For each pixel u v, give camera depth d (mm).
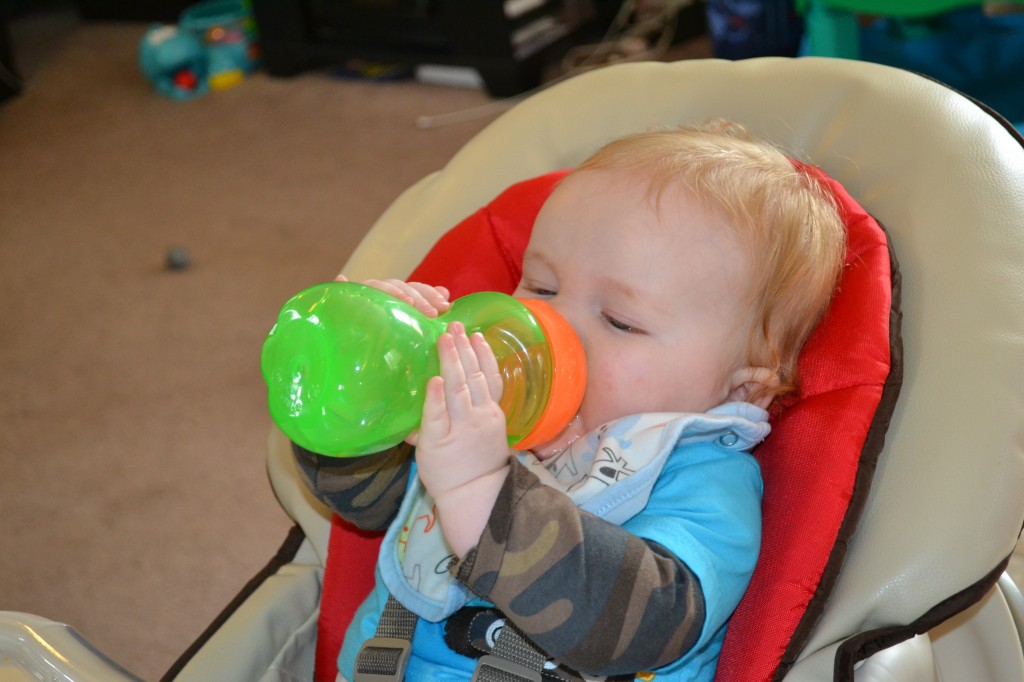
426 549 800
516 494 650
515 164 978
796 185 805
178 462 1728
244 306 2078
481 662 750
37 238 2398
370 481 815
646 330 774
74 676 696
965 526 660
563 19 2848
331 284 638
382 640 786
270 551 1547
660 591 661
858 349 749
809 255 783
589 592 641
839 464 722
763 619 708
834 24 1594
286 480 935
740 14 2244
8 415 1865
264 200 2426
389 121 2721
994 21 1760
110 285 2193
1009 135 799
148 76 3062
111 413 1846
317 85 3010
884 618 672
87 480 1707
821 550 706
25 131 2922
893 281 770
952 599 660
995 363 695
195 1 3531
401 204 998
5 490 1701
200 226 2359
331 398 590
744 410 782
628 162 806
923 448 696
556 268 799
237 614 844
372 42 2918
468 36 2703
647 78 961
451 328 650
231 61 3096
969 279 732
